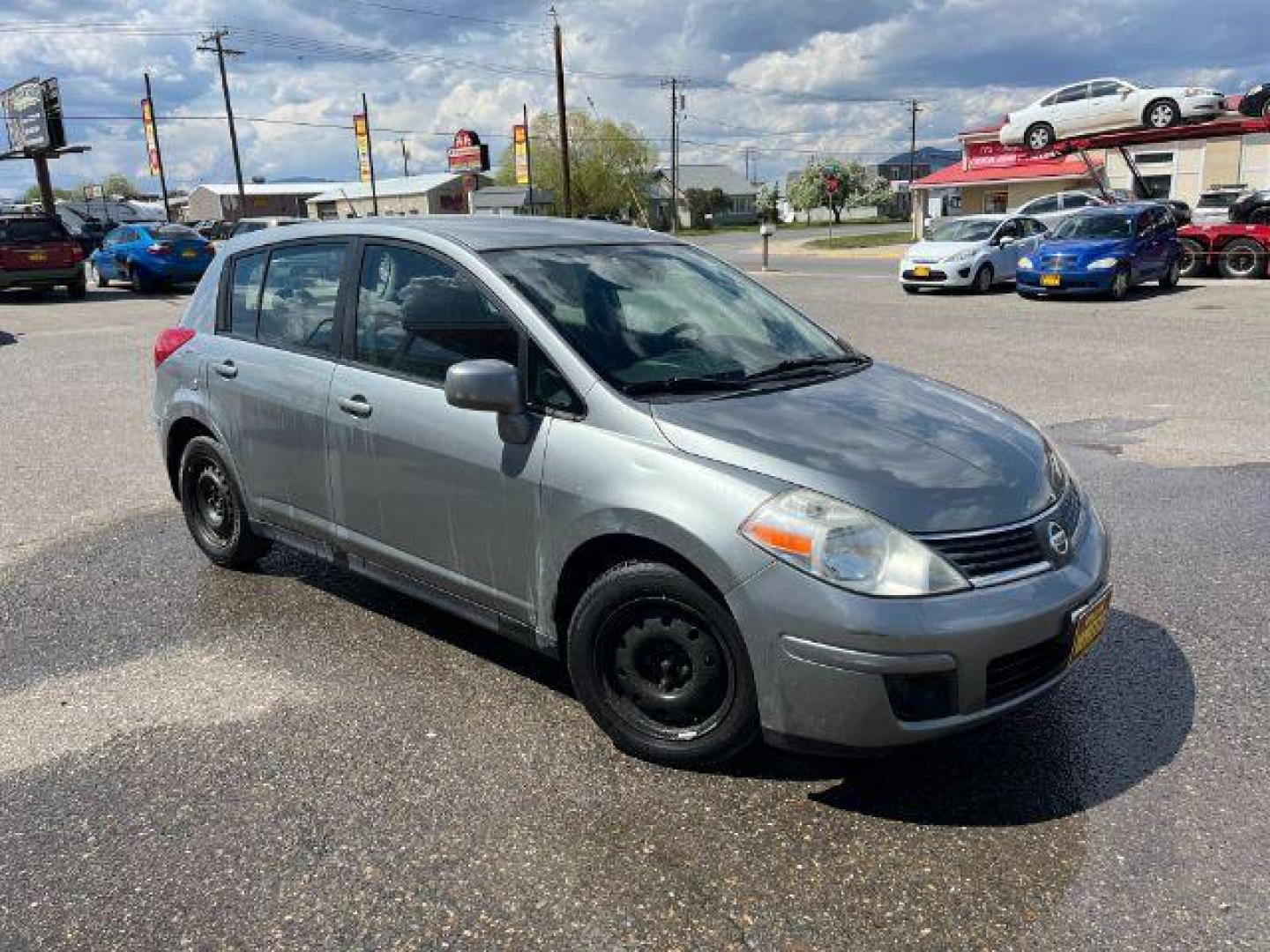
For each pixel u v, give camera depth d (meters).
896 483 2.97
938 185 46.25
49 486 6.84
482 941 2.52
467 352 3.68
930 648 2.77
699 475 3.03
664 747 3.24
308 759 3.37
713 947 2.49
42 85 33.31
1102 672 3.89
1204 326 13.72
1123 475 6.56
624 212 82.69
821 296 19.89
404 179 82.19
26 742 3.51
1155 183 37.56
